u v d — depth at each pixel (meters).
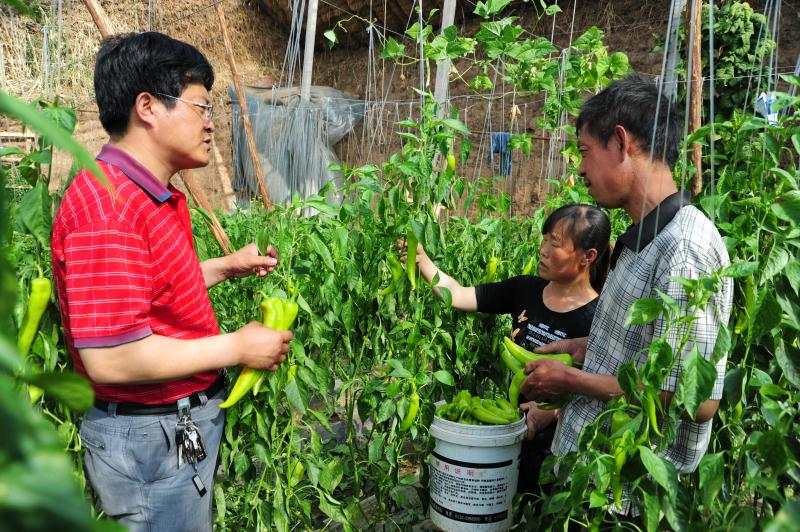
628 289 1.65
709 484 1.42
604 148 1.65
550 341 2.45
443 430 2.19
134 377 1.59
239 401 2.00
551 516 1.96
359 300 2.46
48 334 1.82
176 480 1.78
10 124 7.71
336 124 8.18
